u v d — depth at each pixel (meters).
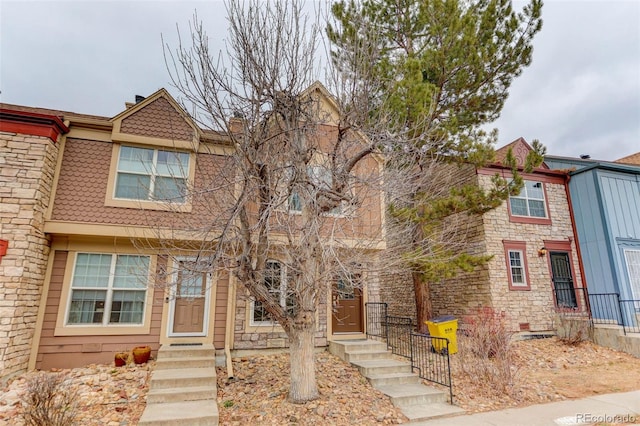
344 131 6.36
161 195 9.11
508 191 10.20
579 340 11.07
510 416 5.74
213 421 5.28
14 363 7.22
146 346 8.57
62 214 8.49
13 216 7.57
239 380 7.30
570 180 14.59
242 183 5.96
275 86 5.77
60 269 8.54
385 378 7.12
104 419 5.34
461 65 10.33
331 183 6.59
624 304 12.29
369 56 6.64
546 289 13.02
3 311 7.05
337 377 7.43
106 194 8.88
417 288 11.49
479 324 8.23
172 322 8.99
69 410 5.35
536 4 10.80
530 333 12.27
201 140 8.96
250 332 9.28
